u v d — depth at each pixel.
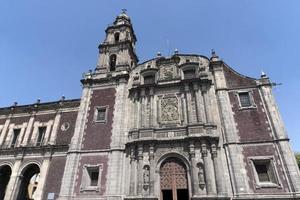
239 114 26.52
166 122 28.00
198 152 24.80
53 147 31.28
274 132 24.41
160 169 25.72
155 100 29.95
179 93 29.56
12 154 32.53
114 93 32.06
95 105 31.72
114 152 26.89
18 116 36.62
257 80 28.23
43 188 28.41
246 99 27.56
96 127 29.73
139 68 33.81
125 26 40.81
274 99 26.42
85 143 28.83
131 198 23.92
